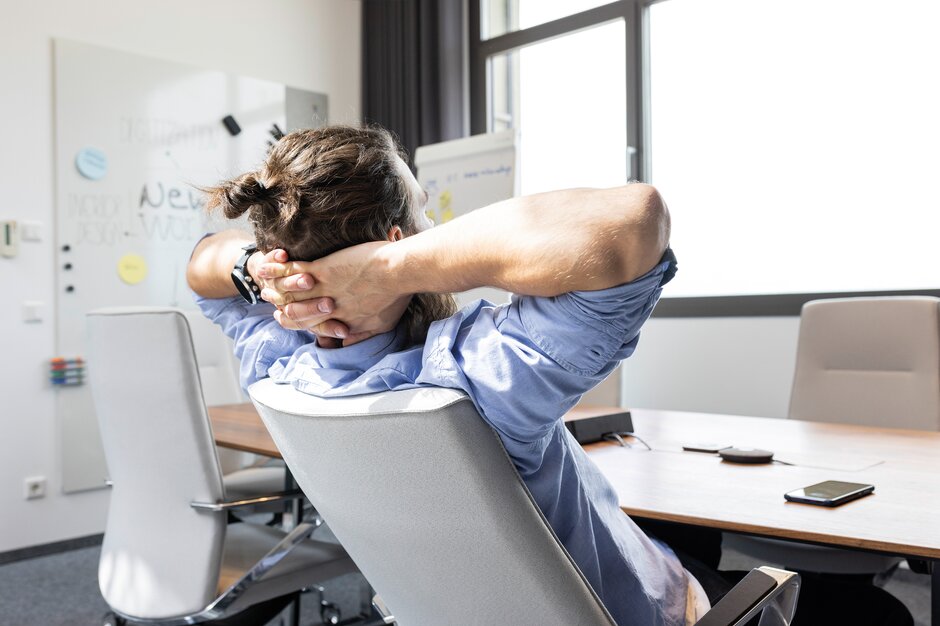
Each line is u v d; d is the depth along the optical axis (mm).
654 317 3943
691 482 1454
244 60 4492
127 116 3996
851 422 2486
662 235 663
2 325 3588
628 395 4027
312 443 821
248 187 852
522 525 737
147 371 1744
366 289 815
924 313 2418
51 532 3715
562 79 4375
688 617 1029
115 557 1903
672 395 3885
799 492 1312
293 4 4719
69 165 3797
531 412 731
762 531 1133
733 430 2154
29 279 3668
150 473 1806
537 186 4492
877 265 3383
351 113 4984
